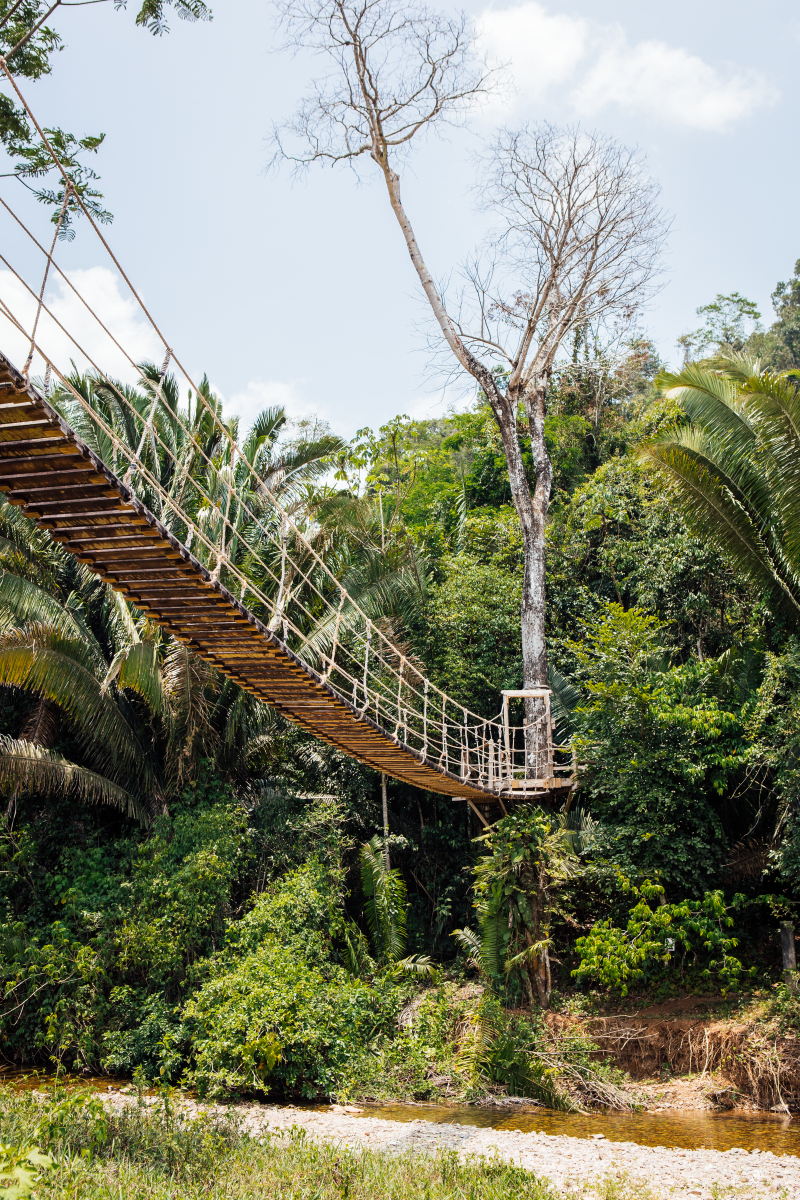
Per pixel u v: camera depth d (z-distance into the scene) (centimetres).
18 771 1414
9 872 1477
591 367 2259
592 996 1414
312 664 1639
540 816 1475
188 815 1574
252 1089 1217
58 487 625
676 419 2395
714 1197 768
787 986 1264
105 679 1469
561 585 2112
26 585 1406
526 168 2028
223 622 827
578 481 2605
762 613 1616
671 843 1372
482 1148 945
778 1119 1090
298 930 1480
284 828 1684
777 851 1295
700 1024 1264
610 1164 887
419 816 1953
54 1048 1343
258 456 1784
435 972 1550
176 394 1748
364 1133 1007
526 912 1422
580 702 1622
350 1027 1320
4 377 525
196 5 970
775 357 3728
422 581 1878
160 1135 777
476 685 1944
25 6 930
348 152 1978
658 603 1914
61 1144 699
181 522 1579
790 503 1387
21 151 966
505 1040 1266
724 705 1498
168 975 1406
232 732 1644
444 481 2975
